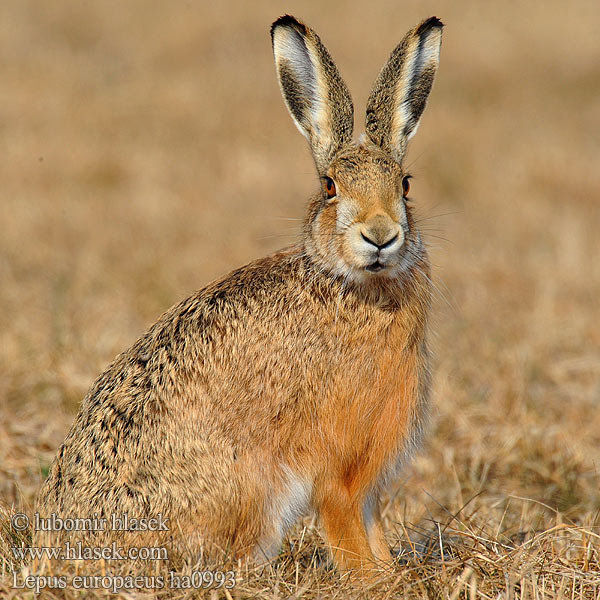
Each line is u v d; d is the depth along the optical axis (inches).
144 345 326.6
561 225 794.8
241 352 315.0
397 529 363.9
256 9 1663.4
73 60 1402.6
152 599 274.4
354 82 1221.1
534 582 285.4
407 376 332.8
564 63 1375.5
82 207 821.2
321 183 346.6
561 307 625.6
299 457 322.7
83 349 519.8
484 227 797.9
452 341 565.9
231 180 922.1
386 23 1576.0
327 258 324.8
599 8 1689.2
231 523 313.4
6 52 1414.9
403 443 337.7
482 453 442.9
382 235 311.0
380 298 326.3
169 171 944.9
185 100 1213.7
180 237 753.6
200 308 324.8
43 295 615.5
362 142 350.6
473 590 280.4
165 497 304.0
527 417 473.4
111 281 642.2
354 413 326.0
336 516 330.3
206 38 1512.1
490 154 995.3
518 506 398.9
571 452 438.0
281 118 1155.9
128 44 1497.3
